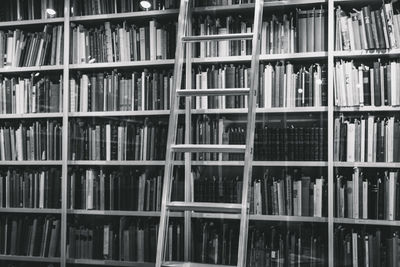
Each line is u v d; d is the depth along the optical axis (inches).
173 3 144.8
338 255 128.2
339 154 130.5
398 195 126.1
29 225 151.4
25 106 153.2
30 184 151.5
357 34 130.6
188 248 138.3
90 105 149.1
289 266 132.0
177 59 124.3
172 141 118.6
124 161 145.7
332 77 131.2
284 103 135.8
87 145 148.8
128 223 146.4
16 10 156.0
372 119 129.2
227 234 137.0
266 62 141.8
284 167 136.9
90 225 148.4
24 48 154.6
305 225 134.0
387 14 128.7
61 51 152.1
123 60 147.1
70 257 146.9
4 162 152.9
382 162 127.7
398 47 127.6
